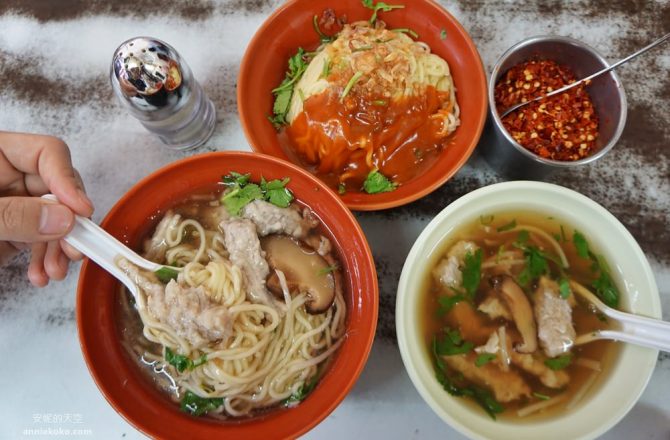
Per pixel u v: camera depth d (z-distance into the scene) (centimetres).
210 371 28
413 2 34
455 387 27
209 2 40
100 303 28
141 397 27
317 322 29
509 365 28
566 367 28
